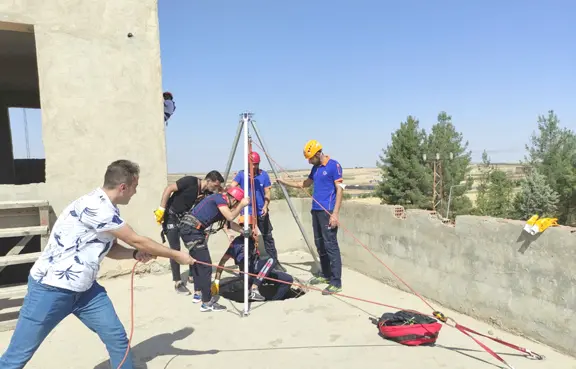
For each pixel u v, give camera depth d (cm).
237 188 486
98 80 588
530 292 374
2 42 699
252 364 350
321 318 452
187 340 401
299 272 652
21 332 255
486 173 3697
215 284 508
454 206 3481
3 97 1088
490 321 415
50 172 565
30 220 546
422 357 353
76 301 272
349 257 656
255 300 517
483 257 420
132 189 282
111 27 593
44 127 561
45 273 255
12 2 536
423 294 504
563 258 344
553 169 2938
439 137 3647
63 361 360
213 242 712
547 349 358
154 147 625
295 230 796
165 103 668
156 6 621
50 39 558
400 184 3631
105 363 356
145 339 405
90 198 266
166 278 617
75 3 570
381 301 502
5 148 1093
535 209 2889
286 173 625
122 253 307
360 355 361
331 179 536
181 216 532
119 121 602
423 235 499
